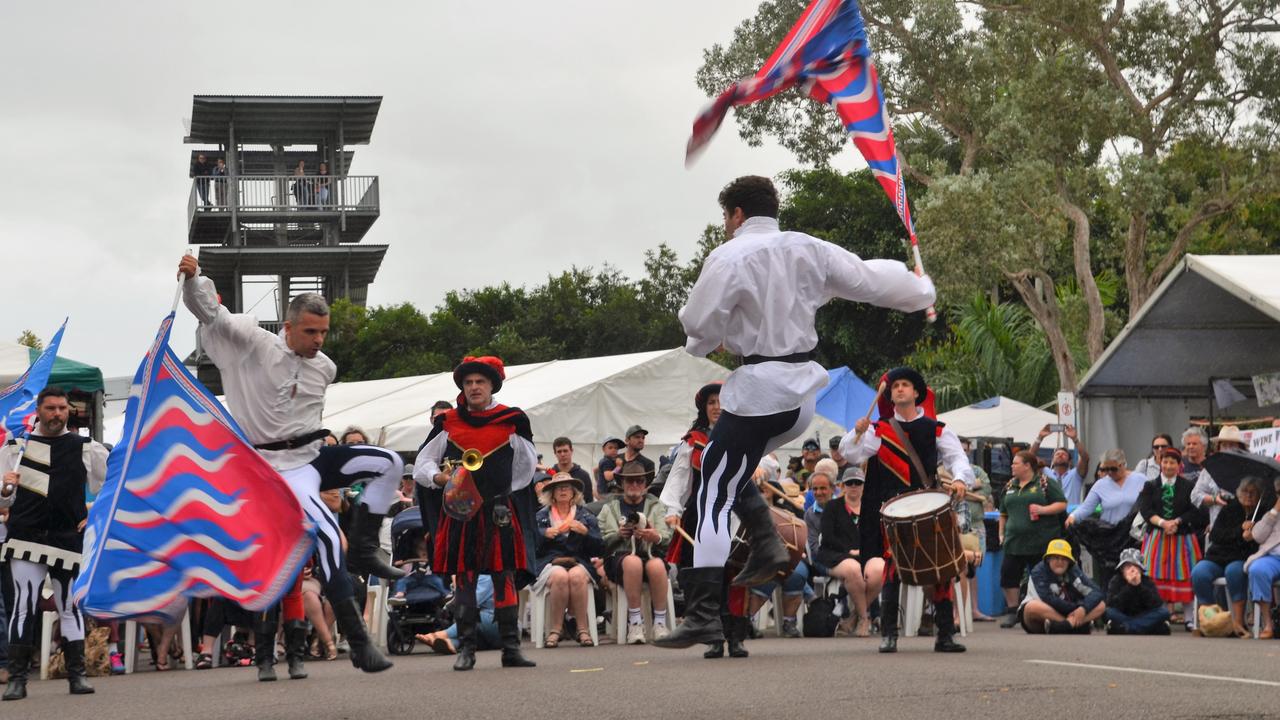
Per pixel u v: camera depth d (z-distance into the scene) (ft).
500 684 23.88
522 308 163.32
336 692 23.88
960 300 101.86
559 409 61.57
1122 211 93.45
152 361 21.52
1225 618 37.93
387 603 39.70
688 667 25.64
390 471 24.73
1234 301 55.83
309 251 149.48
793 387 24.68
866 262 25.25
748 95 23.20
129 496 21.17
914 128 118.52
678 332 163.43
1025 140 94.43
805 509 46.11
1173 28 92.17
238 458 21.61
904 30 102.17
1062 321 108.47
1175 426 63.00
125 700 25.02
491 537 28.19
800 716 18.07
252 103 147.33
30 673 36.45
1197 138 92.48
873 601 42.88
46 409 28.84
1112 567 45.93
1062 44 97.19
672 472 28.81
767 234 25.25
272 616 27.48
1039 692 20.02
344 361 151.23
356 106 149.79
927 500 28.91
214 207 151.43
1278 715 17.57
